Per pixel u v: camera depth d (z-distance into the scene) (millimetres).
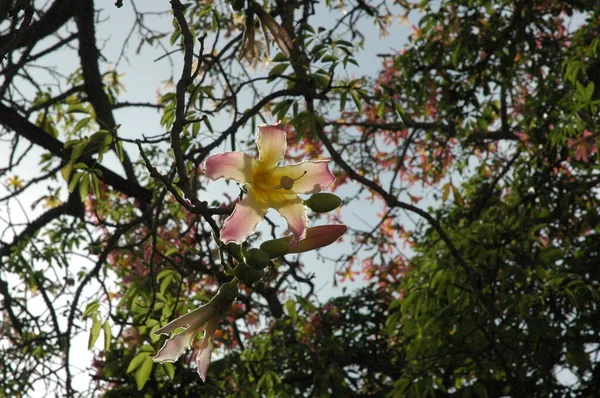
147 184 9266
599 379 6895
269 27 3918
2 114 7934
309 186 2512
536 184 8070
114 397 6277
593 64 7453
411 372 6195
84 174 4914
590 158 8055
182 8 2869
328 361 7836
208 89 5227
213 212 2416
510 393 6684
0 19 3600
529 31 8672
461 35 8828
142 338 6223
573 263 7137
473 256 6285
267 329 8172
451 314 6172
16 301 8664
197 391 6555
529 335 6098
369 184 5418
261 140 2506
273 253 2439
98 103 9688
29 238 8430
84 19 8719
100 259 6078
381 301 8969
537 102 8297
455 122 9016
